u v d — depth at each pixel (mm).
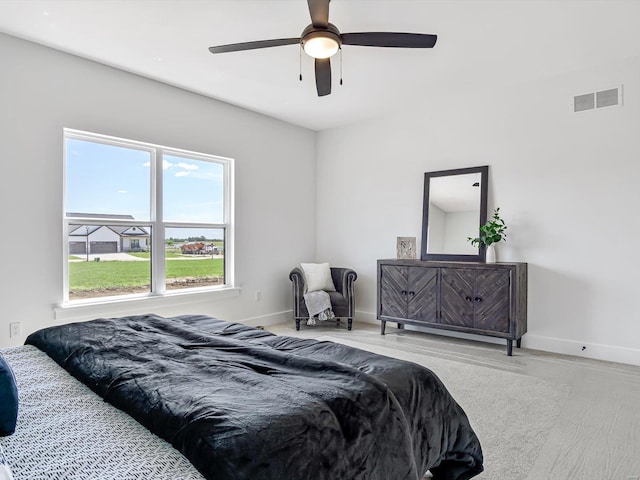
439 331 4535
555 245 3777
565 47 3184
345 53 3254
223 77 3760
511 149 4027
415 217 4730
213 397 1160
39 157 3141
